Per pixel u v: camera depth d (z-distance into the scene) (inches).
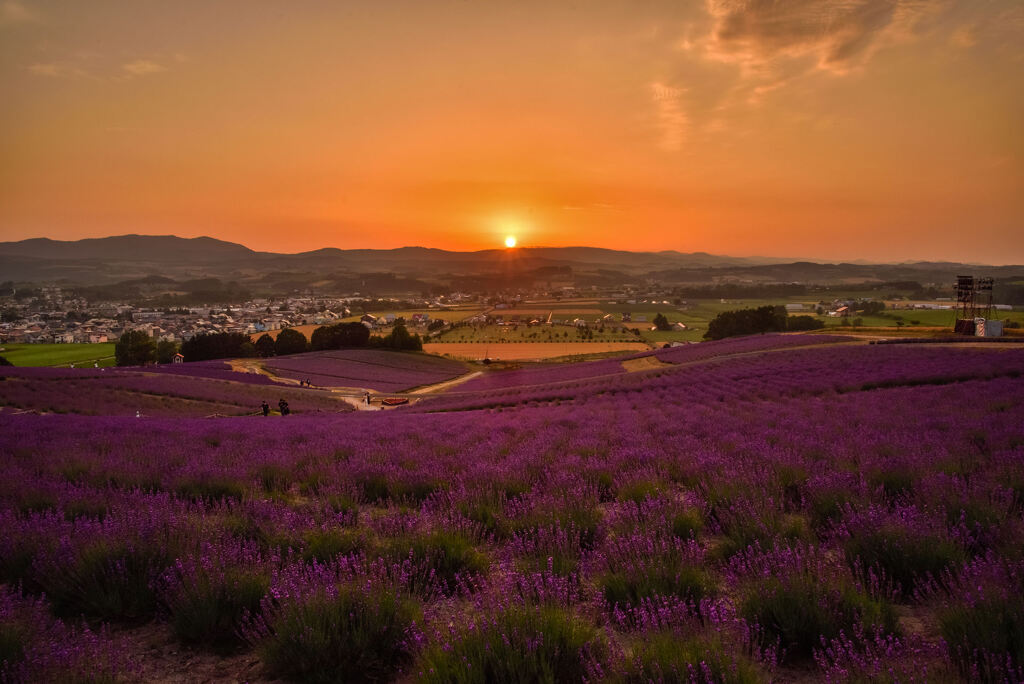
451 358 4793.3
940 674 108.5
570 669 120.0
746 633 125.3
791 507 251.6
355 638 128.9
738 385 1154.0
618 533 205.2
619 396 1231.5
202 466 345.1
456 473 324.2
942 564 161.2
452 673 113.8
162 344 5182.1
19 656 121.0
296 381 2994.6
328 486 305.9
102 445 466.3
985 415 488.1
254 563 173.5
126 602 160.4
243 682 127.4
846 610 138.0
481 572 178.2
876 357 1437.0
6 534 187.8
